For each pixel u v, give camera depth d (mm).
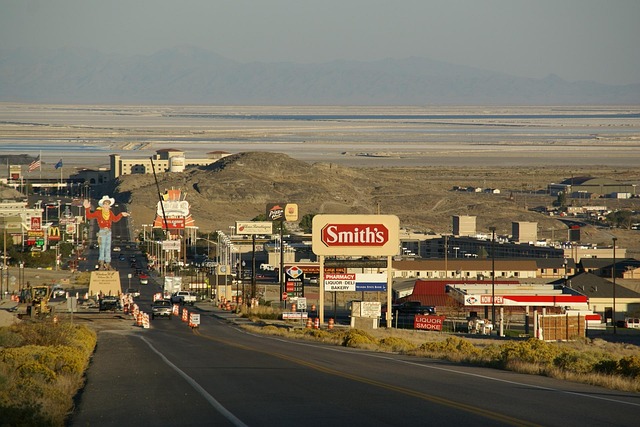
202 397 61625
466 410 53031
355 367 86312
